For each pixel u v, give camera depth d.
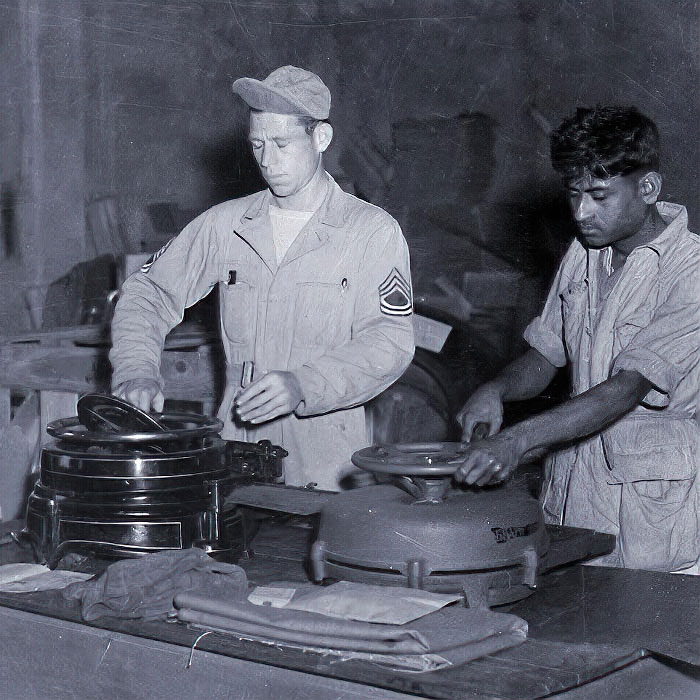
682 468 2.20
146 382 2.23
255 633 1.40
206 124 5.29
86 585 1.56
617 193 2.03
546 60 4.71
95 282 4.93
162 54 5.25
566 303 2.33
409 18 4.89
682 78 4.45
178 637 1.43
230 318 2.57
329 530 1.61
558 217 4.60
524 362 2.41
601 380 2.23
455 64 4.85
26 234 5.19
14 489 3.58
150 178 5.29
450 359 4.27
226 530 1.80
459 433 4.16
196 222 2.60
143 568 1.53
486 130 4.78
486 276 4.50
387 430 4.12
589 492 2.27
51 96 5.25
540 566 1.61
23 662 1.60
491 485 1.70
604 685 1.33
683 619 1.56
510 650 1.38
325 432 2.48
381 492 1.71
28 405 3.68
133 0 5.21
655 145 2.06
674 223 2.16
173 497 1.75
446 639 1.34
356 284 2.49
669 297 2.08
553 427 1.78
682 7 4.45
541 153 4.70
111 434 1.76
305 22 5.07
